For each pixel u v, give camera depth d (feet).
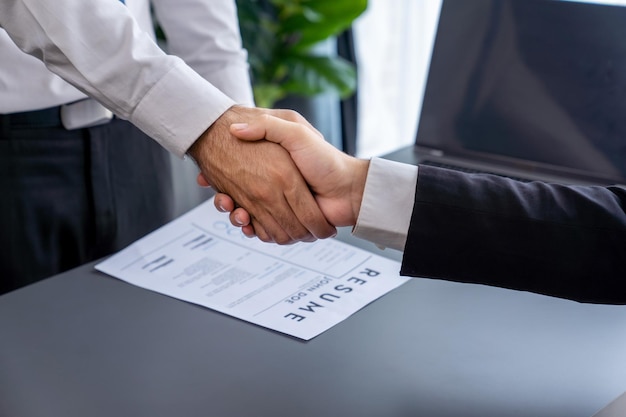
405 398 2.32
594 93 3.74
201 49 4.12
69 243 4.39
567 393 2.33
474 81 4.03
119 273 3.15
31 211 4.17
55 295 3.00
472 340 2.61
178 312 2.85
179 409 2.30
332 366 2.49
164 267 3.19
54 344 2.67
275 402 2.32
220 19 4.10
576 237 2.48
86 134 4.16
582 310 2.79
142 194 4.54
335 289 2.97
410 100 9.00
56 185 4.18
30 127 4.00
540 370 2.44
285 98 8.73
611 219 2.48
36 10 2.98
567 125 3.82
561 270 2.49
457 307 2.82
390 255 3.23
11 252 4.21
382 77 9.23
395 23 8.88
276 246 3.32
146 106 3.05
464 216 2.51
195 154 3.12
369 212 2.71
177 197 4.97
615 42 3.67
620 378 2.39
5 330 2.77
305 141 2.86
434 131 4.18
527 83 3.90
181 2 4.04
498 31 3.94
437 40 4.10
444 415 2.24
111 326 2.77
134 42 3.03
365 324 2.72
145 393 2.38
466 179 2.58
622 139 3.70
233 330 2.71
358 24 9.08
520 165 3.96
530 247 2.49
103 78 3.05
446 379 2.41
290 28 7.92
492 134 4.02
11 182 4.06
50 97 3.89
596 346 2.57
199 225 3.50
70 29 2.98
